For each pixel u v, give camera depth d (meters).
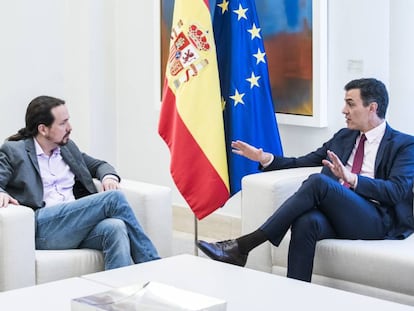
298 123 4.73
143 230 3.85
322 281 3.69
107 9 5.71
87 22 5.62
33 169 3.92
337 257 3.61
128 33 5.72
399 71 4.33
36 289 2.99
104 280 3.10
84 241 3.79
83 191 4.14
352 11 4.49
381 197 3.73
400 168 3.77
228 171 4.48
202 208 4.39
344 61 4.56
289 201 3.66
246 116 4.45
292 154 4.86
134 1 5.66
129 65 5.74
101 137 5.78
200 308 2.55
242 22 4.46
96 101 5.71
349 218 3.69
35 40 5.62
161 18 5.39
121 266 3.65
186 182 4.38
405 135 3.88
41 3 5.61
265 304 2.82
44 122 3.93
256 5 4.86
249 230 3.97
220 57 4.52
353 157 4.00
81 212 3.75
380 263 3.47
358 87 3.89
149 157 5.71
